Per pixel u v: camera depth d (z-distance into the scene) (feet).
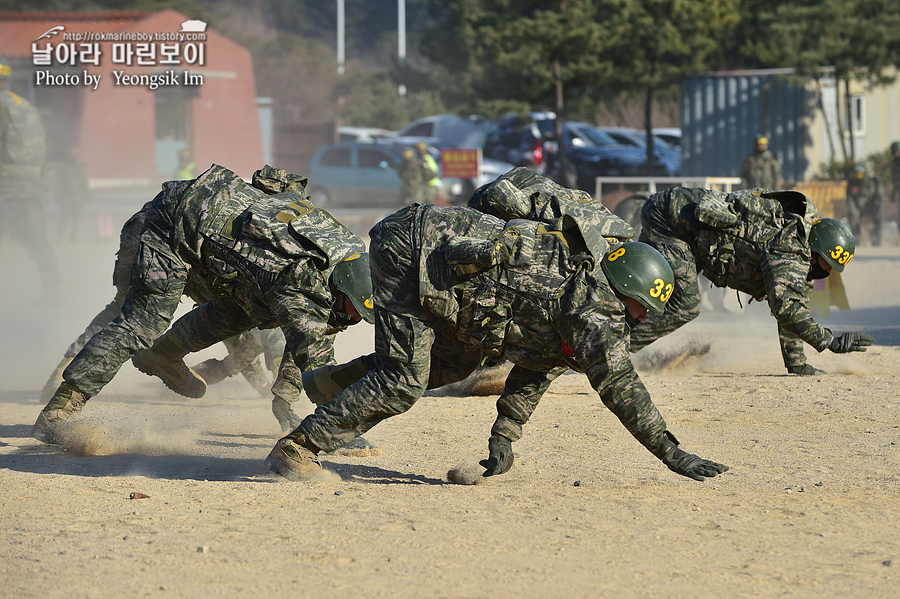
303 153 449.48
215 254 60.03
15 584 39.19
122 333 62.34
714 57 381.19
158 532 45.80
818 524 47.65
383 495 53.01
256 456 64.13
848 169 254.06
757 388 87.56
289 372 63.52
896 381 90.27
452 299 51.49
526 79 324.60
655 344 110.93
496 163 330.54
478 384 86.79
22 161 139.03
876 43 287.28
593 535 45.62
